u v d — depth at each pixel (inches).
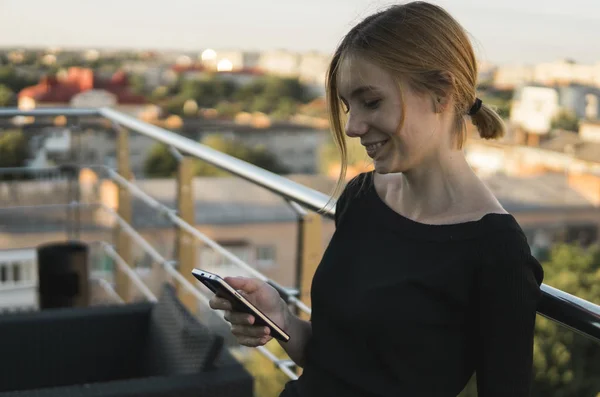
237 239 946.1
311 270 61.5
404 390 36.5
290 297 61.7
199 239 86.0
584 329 35.5
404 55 35.4
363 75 36.2
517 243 33.9
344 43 37.4
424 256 36.2
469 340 36.1
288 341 42.1
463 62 36.3
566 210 904.3
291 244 965.8
